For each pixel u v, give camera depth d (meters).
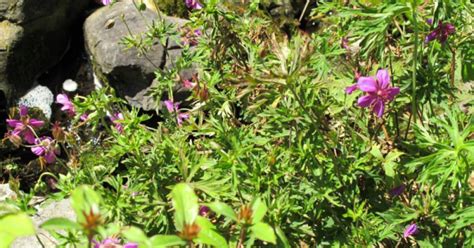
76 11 1.62
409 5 1.04
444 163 0.99
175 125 1.21
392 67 1.13
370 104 1.03
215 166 1.03
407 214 1.04
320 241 1.06
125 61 1.47
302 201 1.06
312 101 1.03
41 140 1.15
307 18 1.63
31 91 1.58
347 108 1.11
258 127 1.14
